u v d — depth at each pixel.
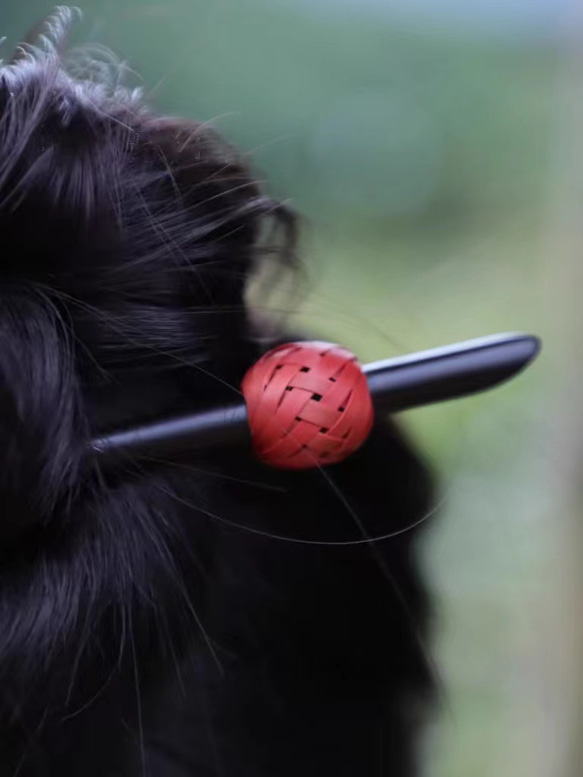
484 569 0.68
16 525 0.29
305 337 0.34
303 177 1.02
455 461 0.60
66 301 0.30
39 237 0.30
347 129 1.11
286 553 0.34
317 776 0.35
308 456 0.31
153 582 0.31
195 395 0.31
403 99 1.14
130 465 0.30
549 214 0.67
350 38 1.15
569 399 0.64
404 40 1.17
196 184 0.33
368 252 0.99
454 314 0.84
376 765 0.36
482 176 1.11
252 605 0.33
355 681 0.35
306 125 1.10
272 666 0.34
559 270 0.65
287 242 0.34
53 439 0.29
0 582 0.30
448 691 0.50
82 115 0.31
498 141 1.13
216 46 1.08
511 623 0.68
